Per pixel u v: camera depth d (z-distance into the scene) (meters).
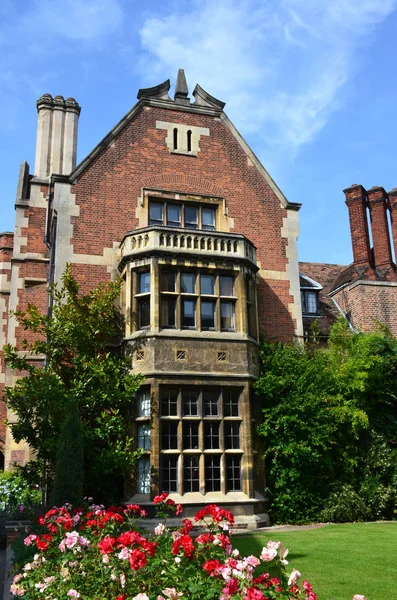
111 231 15.41
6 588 7.94
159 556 5.70
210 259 14.46
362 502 13.98
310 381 14.65
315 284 19.66
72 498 10.37
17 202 19.47
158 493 12.59
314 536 11.00
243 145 17.56
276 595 4.62
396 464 14.84
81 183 15.50
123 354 13.95
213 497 13.08
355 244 20.62
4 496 13.65
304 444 13.83
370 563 8.41
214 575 4.84
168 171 16.47
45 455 12.38
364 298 19.28
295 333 16.41
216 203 16.69
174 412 13.41
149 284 14.19
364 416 14.53
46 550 6.71
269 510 13.83
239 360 14.09
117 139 16.20
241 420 13.84
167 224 16.08
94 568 5.86
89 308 13.80
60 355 13.48
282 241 17.12
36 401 12.57
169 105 17.08
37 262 19.00
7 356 13.03
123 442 13.16
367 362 15.41
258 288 16.41
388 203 21.31
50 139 21.19
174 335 13.66
